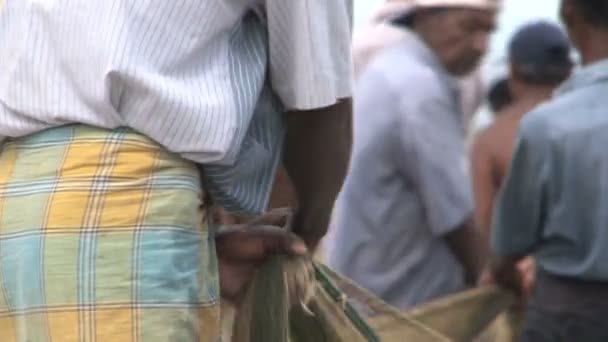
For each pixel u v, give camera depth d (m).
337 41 8.14
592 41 13.49
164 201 7.52
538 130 13.45
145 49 7.53
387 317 9.50
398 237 15.26
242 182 7.97
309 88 8.03
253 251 8.46
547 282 13.53
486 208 16.02
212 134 7.57
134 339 7.38
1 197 7.68
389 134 15.10
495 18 15.89
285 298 8.47
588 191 13.17
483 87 20.44
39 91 7.69
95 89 7.54
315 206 8.79
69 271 7.44
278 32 8.02
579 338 13.33
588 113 13.30
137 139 7.55
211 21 7.70
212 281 7.77
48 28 7.71
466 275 15.45
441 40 15.65
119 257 7.44
